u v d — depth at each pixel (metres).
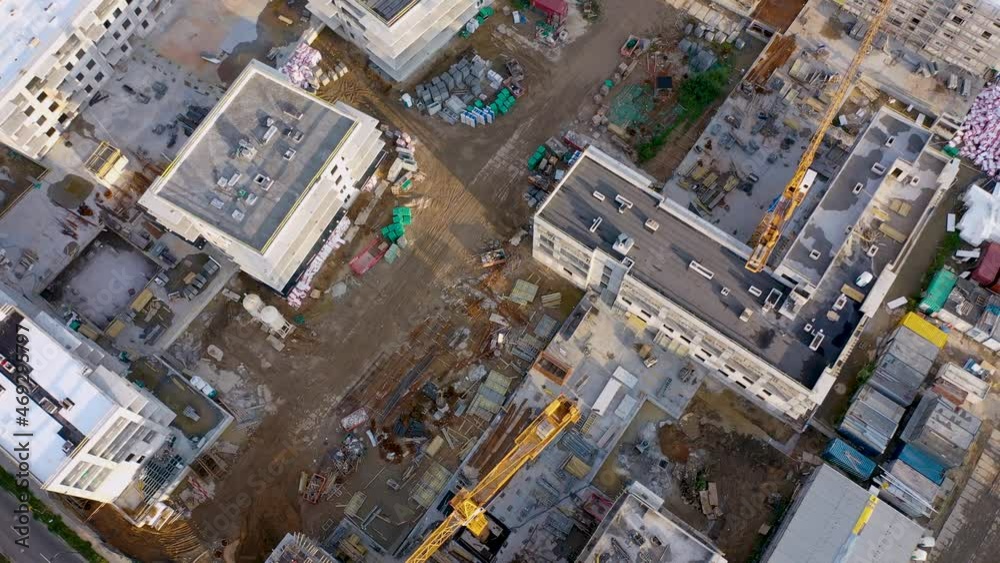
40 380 118.62
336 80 157.88
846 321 120.25
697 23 159.88
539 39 159.62
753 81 153.62
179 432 133.12
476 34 160.75
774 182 146.88
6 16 143.12
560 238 127.75
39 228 145.38
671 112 153.25
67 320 139.12
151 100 154.25
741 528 126.88
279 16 160.25
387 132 153.38
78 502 130.50
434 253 145.75
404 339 140.50
